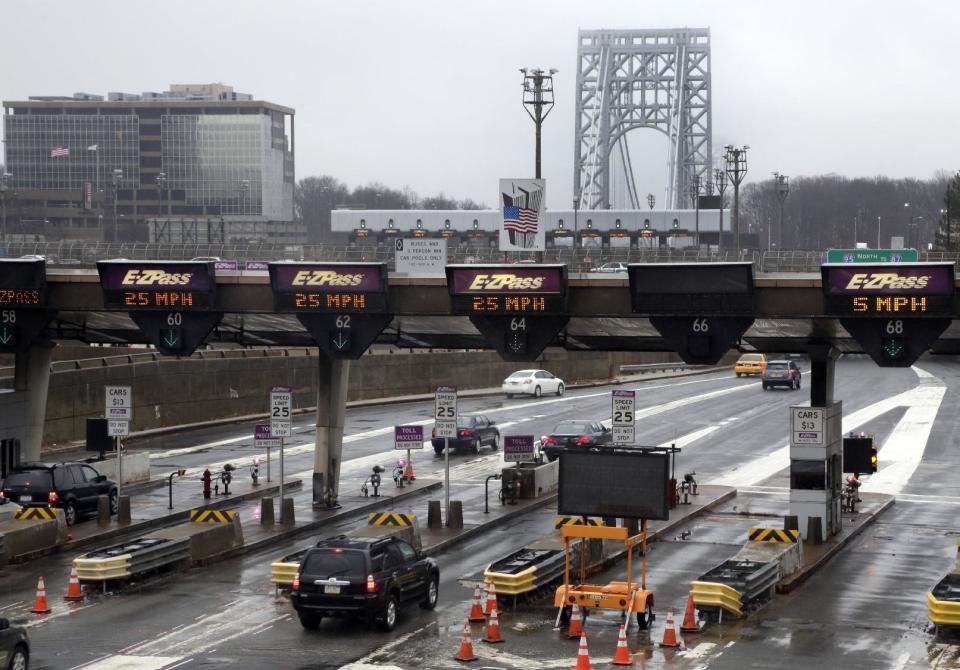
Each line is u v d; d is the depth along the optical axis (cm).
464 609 7744
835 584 8556
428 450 16088
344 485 13000
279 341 11350
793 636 7069
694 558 9406
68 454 14888
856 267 8525
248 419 19200
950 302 8400
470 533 10362
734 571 7800
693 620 7194
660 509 7306
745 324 8988
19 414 11144
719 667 6391
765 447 16262
